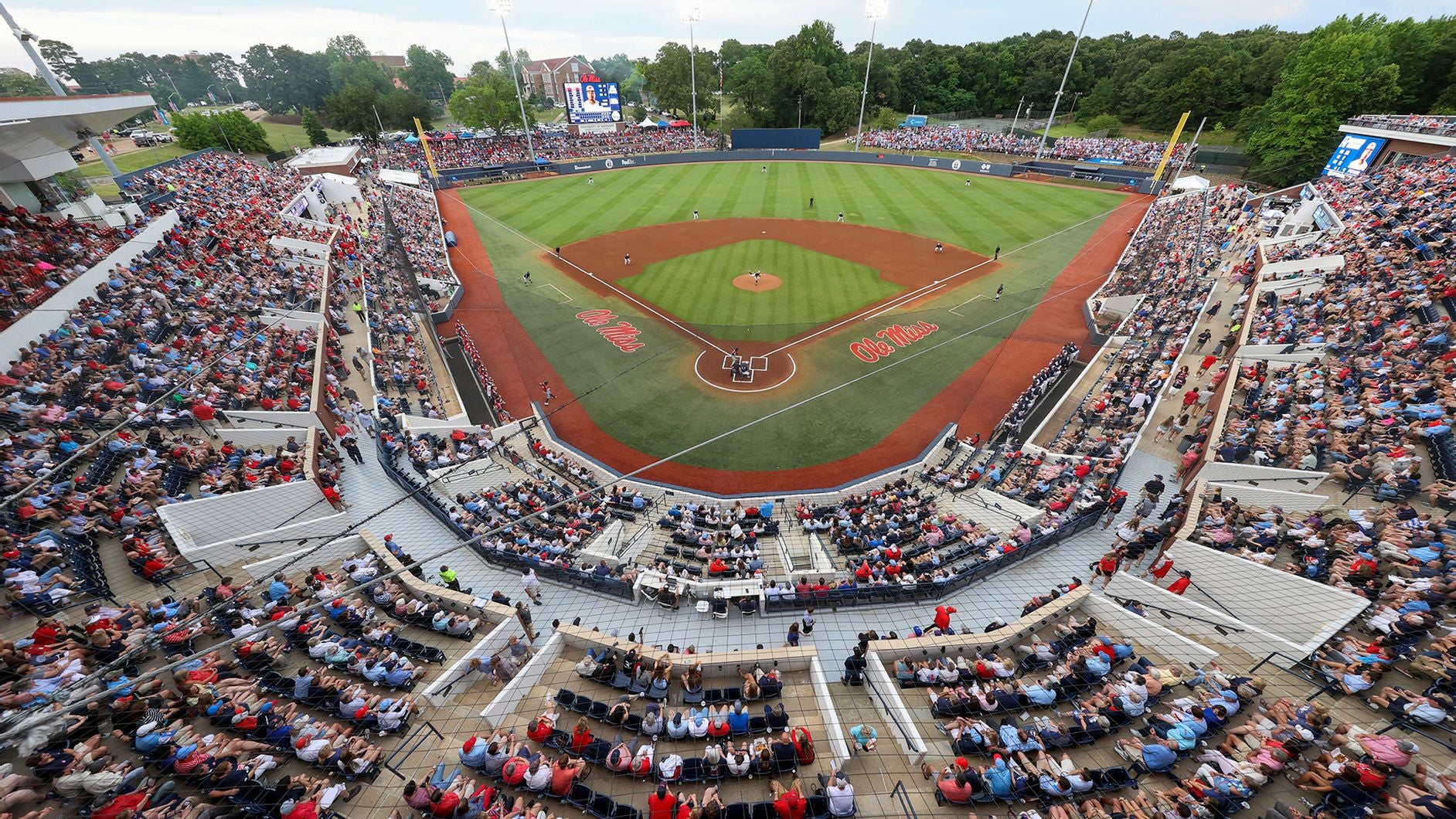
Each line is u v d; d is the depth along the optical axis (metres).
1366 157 50.56
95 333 24.81
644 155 91.94
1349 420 19.77
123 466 19.28
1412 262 28.50
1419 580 13.44
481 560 18.28
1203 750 11.27
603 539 19.78
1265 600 14.72
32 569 14.46
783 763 11.03
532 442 27.47
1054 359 34.16
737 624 15.66
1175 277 39.66
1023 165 77.38
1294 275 33.03
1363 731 10.90
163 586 15.61
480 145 92.25
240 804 10.27
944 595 16.55
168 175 48.09
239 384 24.81
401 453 24.42
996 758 10.76
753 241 55.34
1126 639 14.41
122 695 11.62
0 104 22.94
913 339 37.62
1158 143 77.00
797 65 106.88
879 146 97.75
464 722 12.46
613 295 44.78
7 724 8.34
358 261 45.09
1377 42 61.69
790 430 29.61
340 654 13.54
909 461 27.34
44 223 30.31
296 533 18.42
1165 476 22.09
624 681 12.90
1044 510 20.72
